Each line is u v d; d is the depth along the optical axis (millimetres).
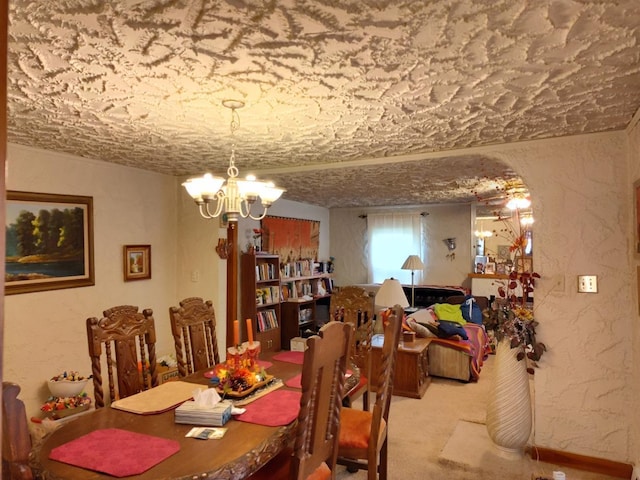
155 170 4051
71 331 3367
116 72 1755
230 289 4215
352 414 2451
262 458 1532
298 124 2486
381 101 2096
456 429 3320
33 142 2936
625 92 1977
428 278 7035
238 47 1533
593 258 2719
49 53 1582
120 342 2332
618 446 2660
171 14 1319
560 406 2795
